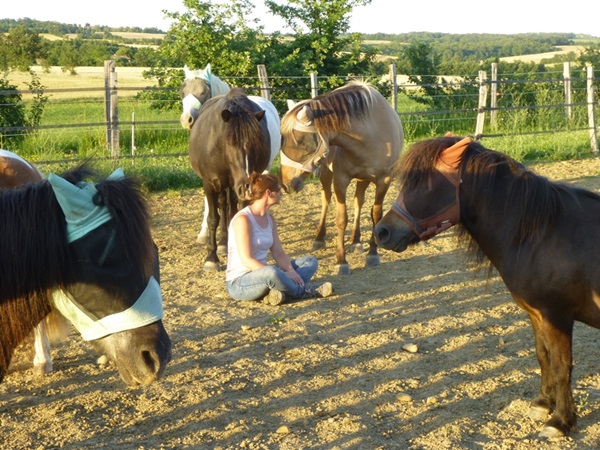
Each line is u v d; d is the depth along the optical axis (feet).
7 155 13.82
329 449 11.50
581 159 42.50
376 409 12.95
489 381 14.06
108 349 8.61
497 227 11.59
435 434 11.96
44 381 14.35
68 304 8.57
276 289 18.86
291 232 27.53
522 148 43.45
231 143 20.51
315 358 15.35
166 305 19.19
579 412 12.62
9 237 8.23
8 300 8.45
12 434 12.11
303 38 62.69
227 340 16.53
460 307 18.69
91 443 11.82
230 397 13.53
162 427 12.38
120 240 8.25
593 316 11.28
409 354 15.53
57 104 84.43
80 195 8.20
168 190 34.99
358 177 21.85
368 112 20.88
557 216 11.25
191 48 58.34
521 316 17.90
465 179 11.56
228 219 24.22
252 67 57.11
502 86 64.23
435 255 23.94
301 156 20.76
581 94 61.82
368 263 22.77
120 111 67.10
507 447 11.48
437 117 55.36
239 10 58.59
